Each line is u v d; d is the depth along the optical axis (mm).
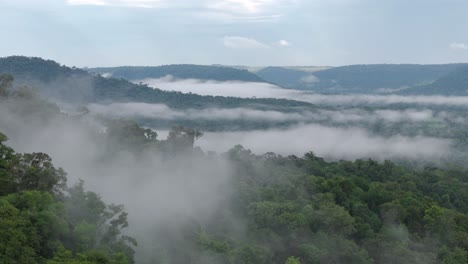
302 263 72125
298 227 76438
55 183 57250
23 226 45594
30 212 48031
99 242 53750
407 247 79000
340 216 80000
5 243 42969
